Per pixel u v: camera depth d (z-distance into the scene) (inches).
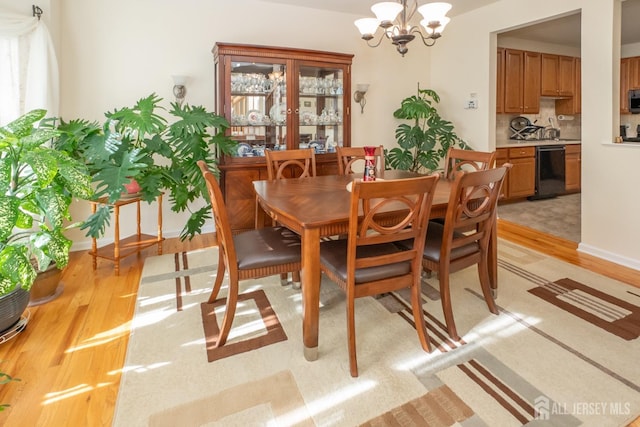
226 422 55.2
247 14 146.5
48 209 71.4
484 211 78.4
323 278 107.0
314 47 159.5
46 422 55.0
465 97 172.1
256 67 138.7
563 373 64.8
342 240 83.2
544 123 235.9
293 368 67.1
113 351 72.6
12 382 63.2
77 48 125.6
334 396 60.2
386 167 174.9
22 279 65.8
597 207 121.8
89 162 105.4
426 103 173.9
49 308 89.4
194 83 142.1
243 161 136.6
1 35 105.1
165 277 107.7
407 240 83.6
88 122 118.7
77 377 64.9
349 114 151.6
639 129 230.7
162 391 61.6
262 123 143.0
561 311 86.1
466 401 58.6
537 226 159.0
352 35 167.0
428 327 80.1
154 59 135.9
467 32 167.9
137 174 103.7
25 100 110.9
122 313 87.3
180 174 121.6
